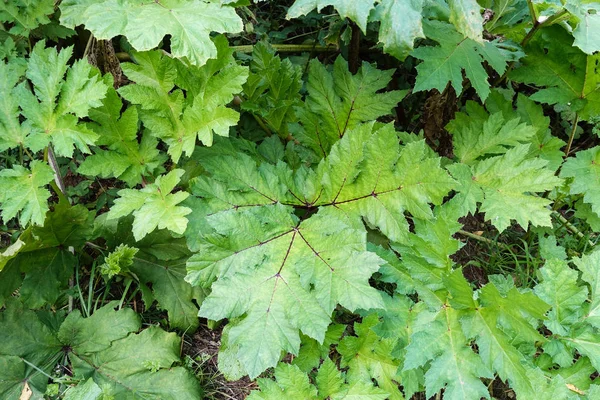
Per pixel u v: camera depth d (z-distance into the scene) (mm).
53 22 1236
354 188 1068
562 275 1044
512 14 1227
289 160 1206
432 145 1392
